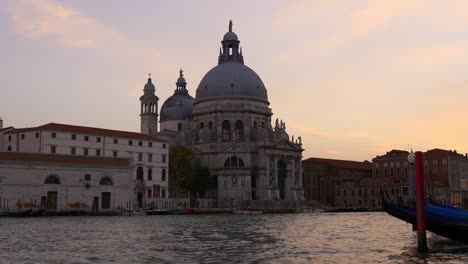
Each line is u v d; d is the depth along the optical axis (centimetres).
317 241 5434
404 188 19975
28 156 11269
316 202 19125
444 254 4369
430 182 18500
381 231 6944
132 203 12600
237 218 11038
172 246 4894
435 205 5644
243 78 19725
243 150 17988
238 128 19325
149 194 14950
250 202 16838
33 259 4025
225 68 19988
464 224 4825
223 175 17675
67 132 13412
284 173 18800
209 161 18325
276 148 18275
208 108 19362
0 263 3828
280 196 18650
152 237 5816
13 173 10944
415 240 5553
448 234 4950
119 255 4250
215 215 12975
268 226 7981
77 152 13562
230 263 3850
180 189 17025
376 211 18312
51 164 11400
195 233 6425
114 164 12288
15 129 13925
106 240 5447
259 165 18125
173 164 16675
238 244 5091
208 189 17600
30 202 11112
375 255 4303
